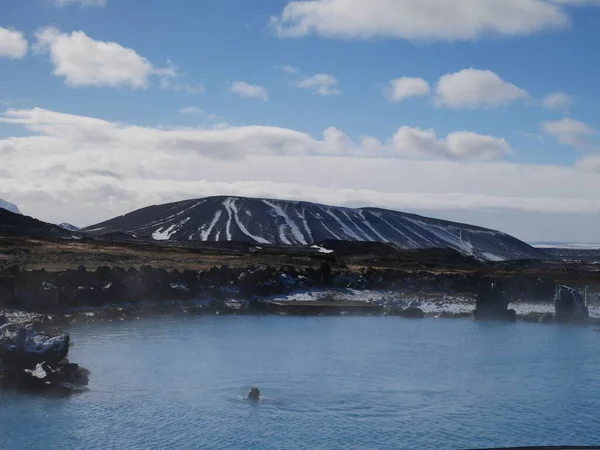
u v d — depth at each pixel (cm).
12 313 6900
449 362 5894
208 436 3766
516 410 4400
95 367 5259
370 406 4425
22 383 4512
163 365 5406
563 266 16712
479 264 16700
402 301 9619
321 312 8981
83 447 3534
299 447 3631
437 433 3909
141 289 8388
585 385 5084
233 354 5972
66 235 15875
